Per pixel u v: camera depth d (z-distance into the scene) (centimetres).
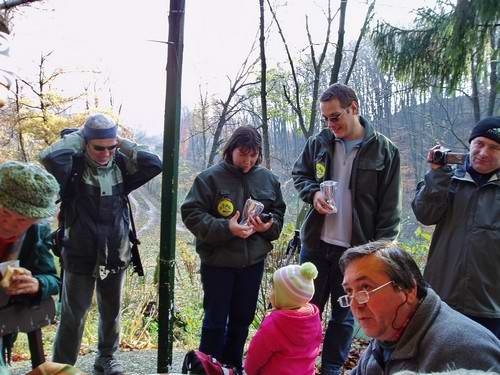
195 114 1460
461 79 552
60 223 263
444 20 568
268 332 226
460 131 1964
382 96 1194
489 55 528
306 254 302
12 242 170
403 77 615
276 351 225
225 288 284
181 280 643
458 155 245
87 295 269
